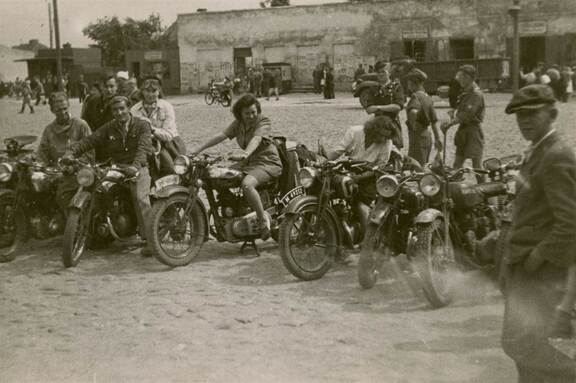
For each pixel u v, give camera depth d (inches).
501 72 1375.5
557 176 138.6
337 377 171.9
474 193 242.2
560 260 137.7
